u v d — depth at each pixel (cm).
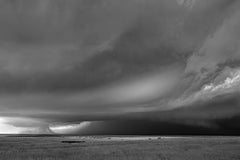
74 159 2836
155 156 3103
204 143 5712
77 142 6550
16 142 6456
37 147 4638
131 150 3894
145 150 3925
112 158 2908
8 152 3572
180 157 3005
